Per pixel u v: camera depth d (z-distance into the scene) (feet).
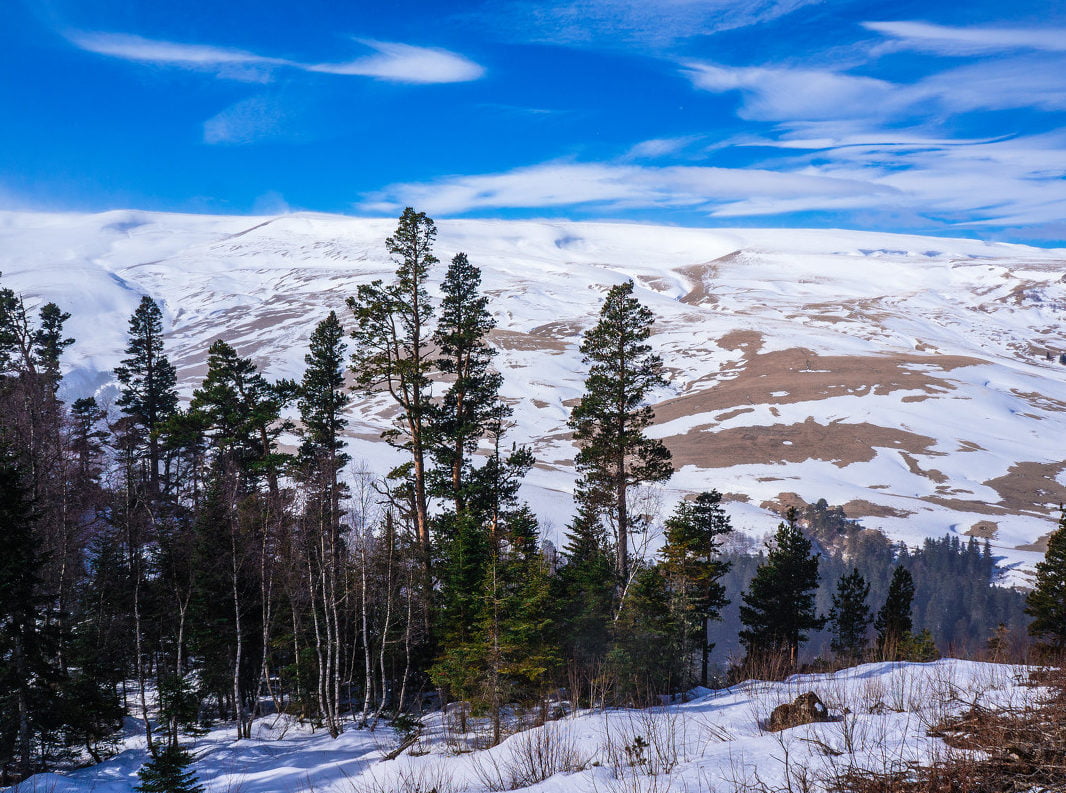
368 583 97.30
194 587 103.04
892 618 171.53
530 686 73.46
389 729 82.69
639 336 122.52
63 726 84.84
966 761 23.08
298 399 135.44
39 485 114.01
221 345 130.93
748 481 574.15
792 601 150.51
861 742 28.27
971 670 42.55
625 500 123.85
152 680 122.31
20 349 171.83
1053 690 30.91
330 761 69.97
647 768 30.19
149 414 171.94
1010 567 435.12
